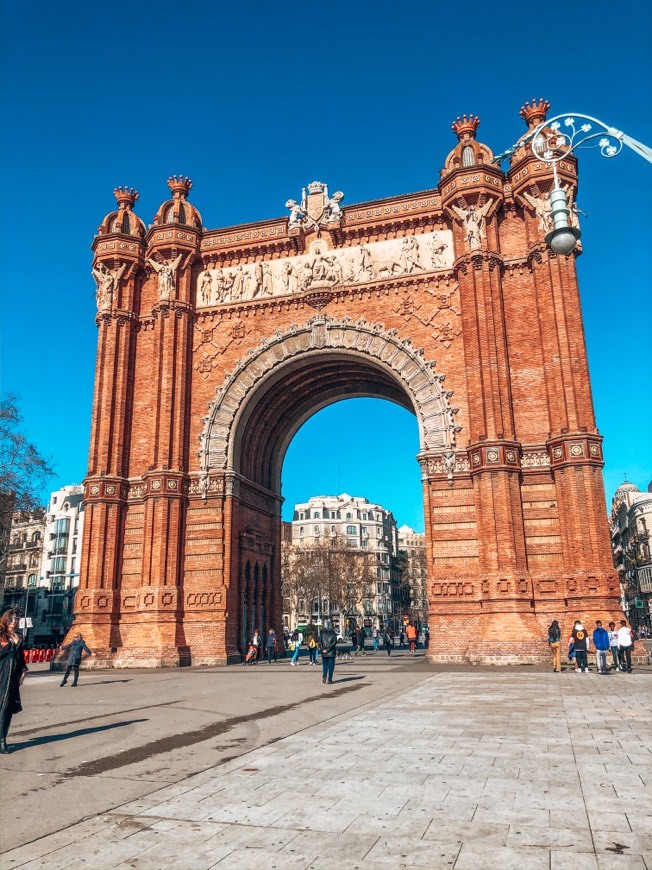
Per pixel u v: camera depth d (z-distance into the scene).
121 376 46.00
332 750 13.98
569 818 9.23
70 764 13.57
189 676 34.28
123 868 7.86
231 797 10.63
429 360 41.94
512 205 42.47
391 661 44.34
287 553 158.38
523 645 34.88
